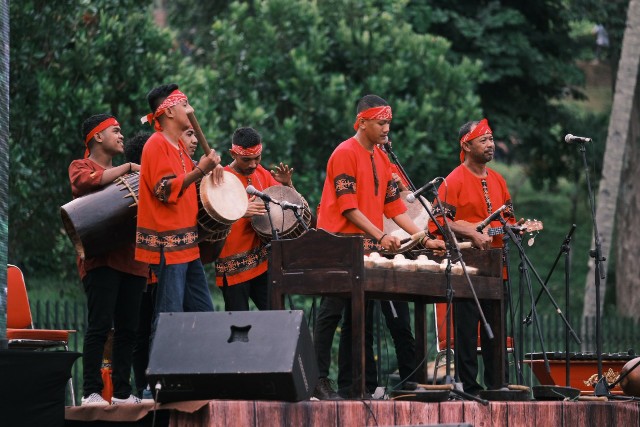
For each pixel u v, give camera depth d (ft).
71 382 64.69
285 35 128.06
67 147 106.52
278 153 119.75
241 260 60.44
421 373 55.77
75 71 106.42
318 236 49.08
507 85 159.53
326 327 55.06
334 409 46.06
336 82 123.44
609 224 131.34
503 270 61.00
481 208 63.16
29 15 105.09
